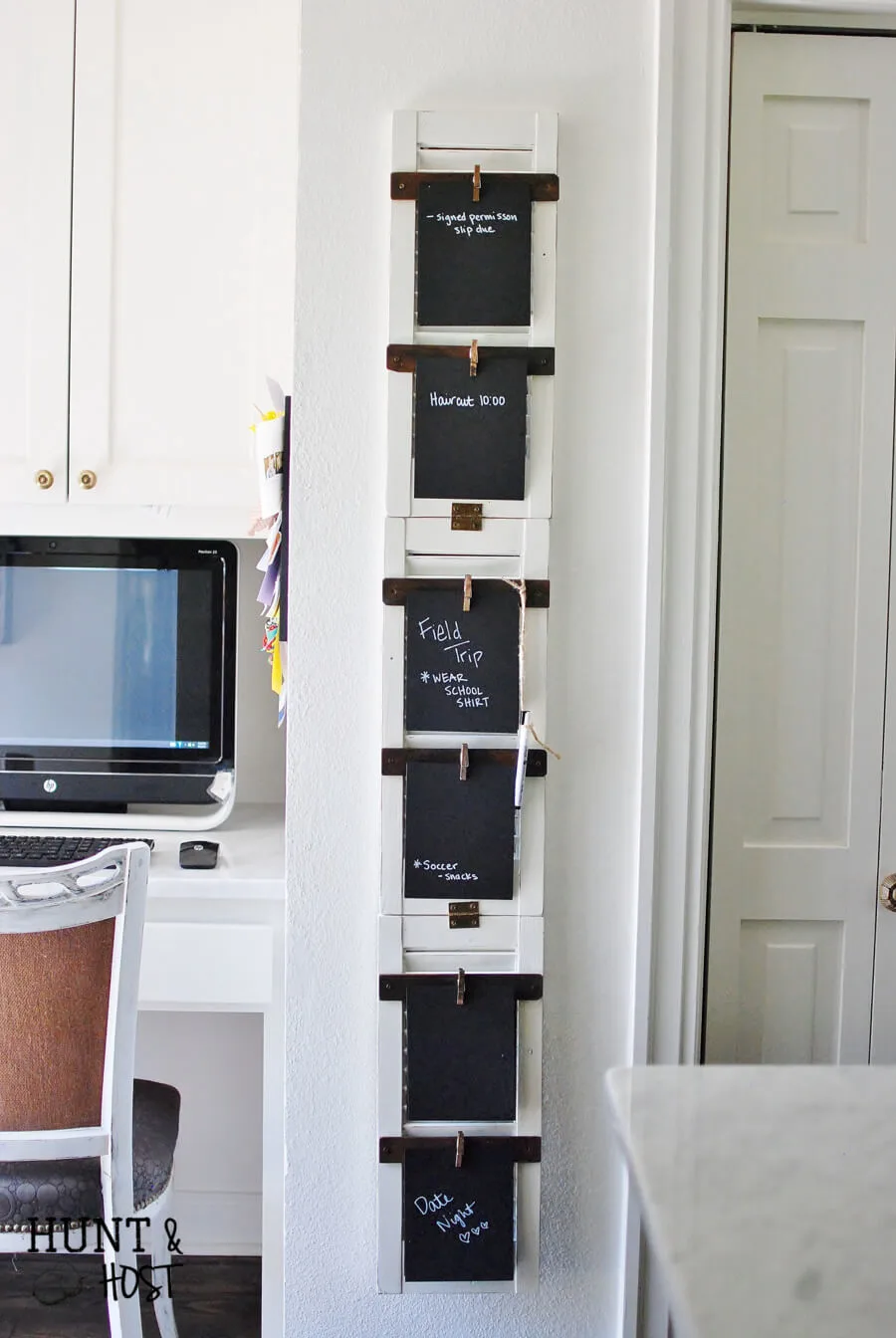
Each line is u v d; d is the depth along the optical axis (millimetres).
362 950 1430
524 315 1355
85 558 1771
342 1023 1437
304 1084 1442
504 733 1377
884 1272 507
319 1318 1464
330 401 1387
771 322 1458
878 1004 1510
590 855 1436
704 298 1388
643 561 1414
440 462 1361
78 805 1853
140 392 1654
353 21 1356
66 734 1788
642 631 1415
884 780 1496
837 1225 549
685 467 1397
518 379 1352
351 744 1418
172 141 1625
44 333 1645
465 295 1354
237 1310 1816
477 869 1378
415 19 1360
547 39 1369
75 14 1609
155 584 1773
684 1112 666
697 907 1433
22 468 1662
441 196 1344
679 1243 526
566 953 1440
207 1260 1979
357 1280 1460
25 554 1774
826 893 1497
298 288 1377
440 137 1343
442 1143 1385
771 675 1483
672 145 1370
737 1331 462
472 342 1350
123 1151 1297
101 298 1641
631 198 1388
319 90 1359
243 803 2031
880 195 1451
